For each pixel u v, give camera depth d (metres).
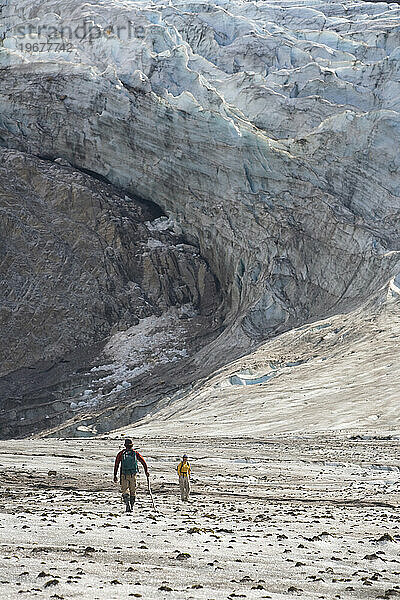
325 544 16.05
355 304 84.19
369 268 88.62
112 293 106.88
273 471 34.62
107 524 17.30
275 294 93.88
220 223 105.31
